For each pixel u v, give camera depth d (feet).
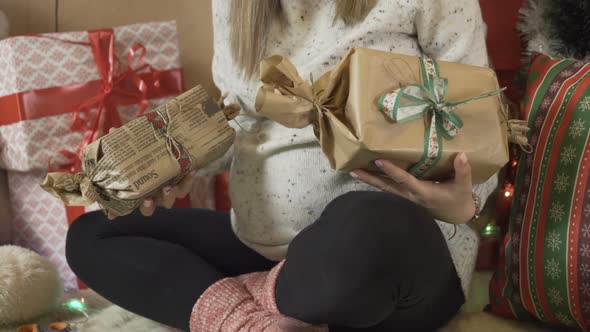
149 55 4.85
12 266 3.85
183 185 3.17
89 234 3.64
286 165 3.22
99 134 4.64
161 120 2.98
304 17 3.34
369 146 2.55
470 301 3.89
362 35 3.12
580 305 3.03
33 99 4.50
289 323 2.67
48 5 5.12
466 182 2.69
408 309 2.86
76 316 4.00
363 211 2.53
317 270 2.56
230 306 2.96
